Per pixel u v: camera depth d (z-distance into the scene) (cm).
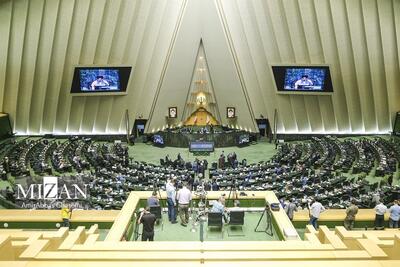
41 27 3559
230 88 4181
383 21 3472
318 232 1105
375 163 3169
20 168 2903
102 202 2198
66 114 4066
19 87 3841
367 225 1920
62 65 3753
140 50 3866
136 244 1014
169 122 4328
